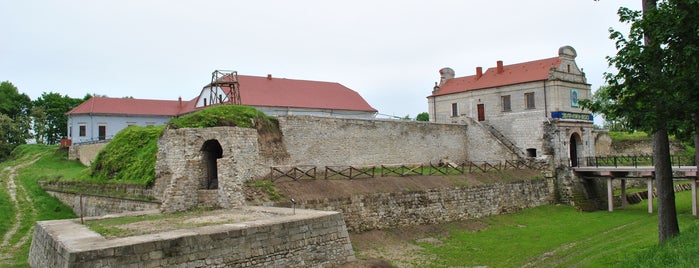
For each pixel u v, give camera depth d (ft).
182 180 81.46
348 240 66.33
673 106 41.88
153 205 82.84
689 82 41.39
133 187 89.76
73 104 232.94
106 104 186.50
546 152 138.10
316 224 62.34
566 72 144.36
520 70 152.15
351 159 119.85
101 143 135.03
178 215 72.38
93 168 106.01
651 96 43.21
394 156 130.62
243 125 94.17
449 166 130.41
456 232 93.61
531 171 134.41
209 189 85.25
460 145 151.23
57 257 47.93
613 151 183.93
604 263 53.98
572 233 90.63
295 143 107.96
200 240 50.34
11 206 100.58
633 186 167.32
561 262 64.90
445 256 75.25
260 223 57.47
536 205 126.00
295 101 156.04
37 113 214.90
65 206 106.01
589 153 146.51
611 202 122.52
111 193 94.53
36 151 168.45
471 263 71.10
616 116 46.14
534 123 142.10
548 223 103.91
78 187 104.94
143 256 46.37
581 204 128.36
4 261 67.92
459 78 171.73
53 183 113.50
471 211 107.55
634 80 44.24
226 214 70.95
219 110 94.38
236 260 52.65
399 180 101.81
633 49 42.91
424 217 97.60
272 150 100.37
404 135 134.21
